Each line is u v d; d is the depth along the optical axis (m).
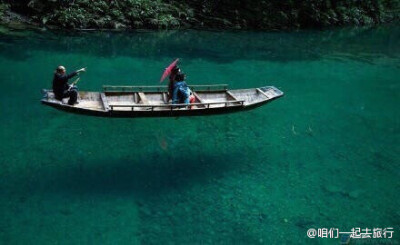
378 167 10.68
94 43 19.41
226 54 20.23
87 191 8.62
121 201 8.44
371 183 9.90
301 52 22.27
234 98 10.37
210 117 13.03
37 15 20.86
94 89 13.84
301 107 14.46
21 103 12.27
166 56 18.69
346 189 9.58
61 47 18.09
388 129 13.11
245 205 8.71
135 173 9.45
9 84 13.41
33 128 10.99
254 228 8.03
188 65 17.75
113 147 10.50
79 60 16.67
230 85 15.70
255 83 16.27
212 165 10.13
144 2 23.61
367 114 14.24
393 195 9.44
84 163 9.62
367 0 34.44
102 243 7.25
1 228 7.37
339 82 17.58
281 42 24.25
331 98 15.55
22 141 10.28
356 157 11.15
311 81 17.38
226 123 12.73
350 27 32.19
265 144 11.49
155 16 23.53
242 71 17.72
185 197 8.78
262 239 7.74
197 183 9.32
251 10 27.59
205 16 26.08
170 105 8.73
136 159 10.05
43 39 18.84
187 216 8.21
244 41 23.47
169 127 12.05
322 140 12.04
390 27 33.91
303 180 9.82
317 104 14.85
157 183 9.16
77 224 7.68
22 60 15.77
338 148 11.60
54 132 10.94
